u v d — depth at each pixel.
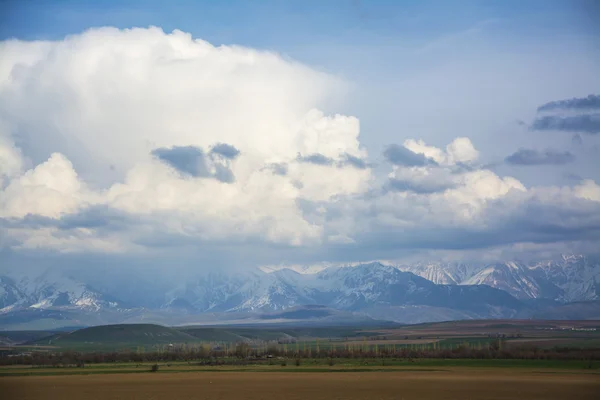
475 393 188.25
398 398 178.62
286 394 189.00
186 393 193.88
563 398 176.50
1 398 184.12
